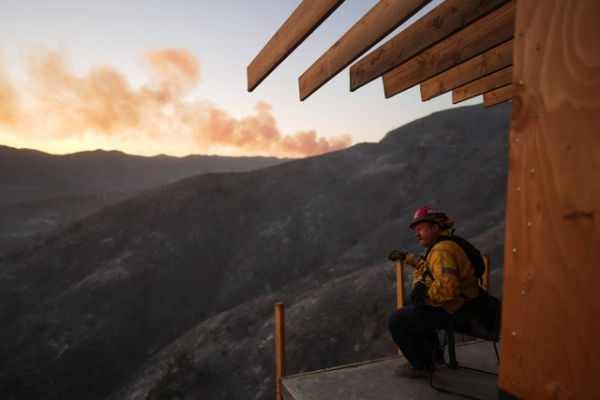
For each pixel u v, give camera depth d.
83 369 50.34
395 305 39.72
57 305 62.09
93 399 46.72
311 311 44.94
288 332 41.94
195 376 39.16
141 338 57.72
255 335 44.91
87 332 56.38
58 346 53.31
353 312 42.09
